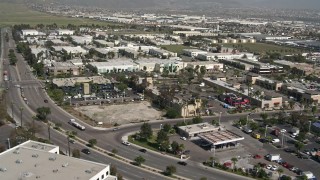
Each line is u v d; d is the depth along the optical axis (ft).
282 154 548.31
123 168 482.69
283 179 458.09
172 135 611.88
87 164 388.57
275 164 512.22
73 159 399.03
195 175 472.03
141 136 586.45
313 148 571.28
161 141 555.28
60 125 616.80
